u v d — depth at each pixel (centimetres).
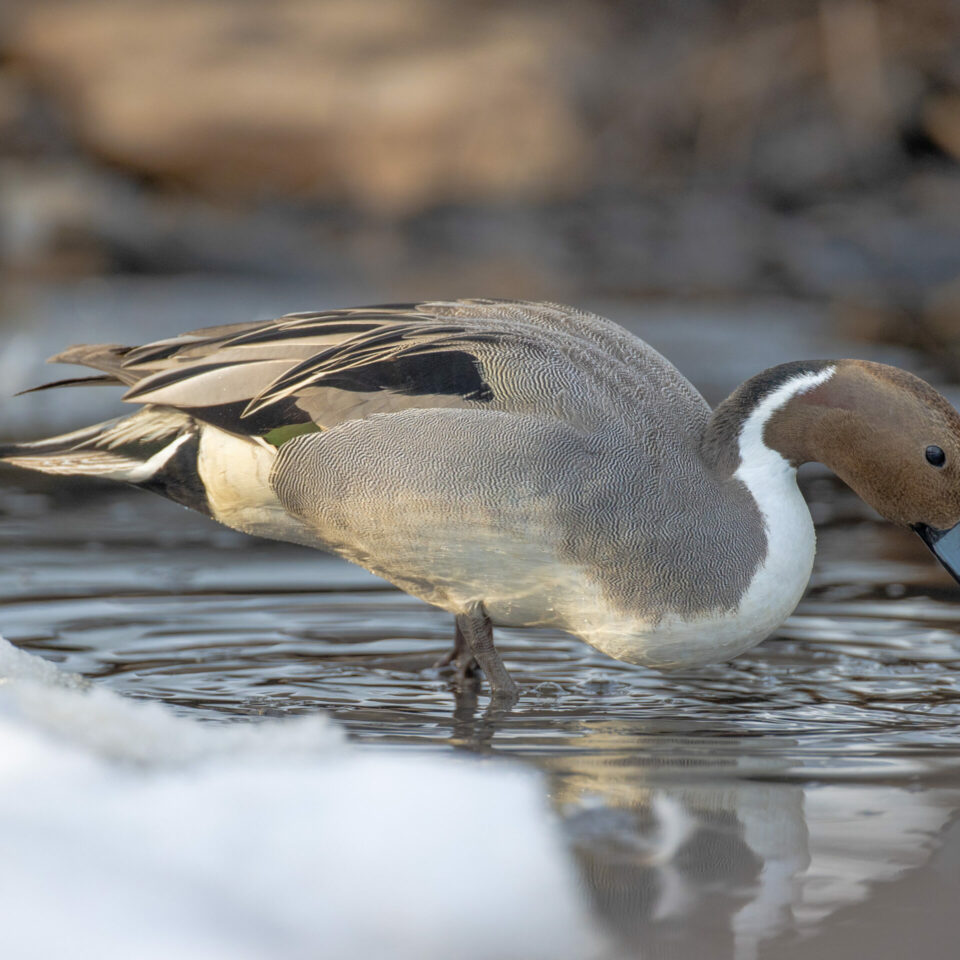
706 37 3091
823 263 2588
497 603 812
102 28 3088
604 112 3005
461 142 2933
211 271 2675
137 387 855
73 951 322
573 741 674
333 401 816
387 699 768
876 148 2884
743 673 823
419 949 363
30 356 1836
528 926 391
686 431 816
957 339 1978
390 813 429
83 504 1276
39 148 3055
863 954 399
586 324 888
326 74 3014
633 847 488
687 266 2619
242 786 426
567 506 772
